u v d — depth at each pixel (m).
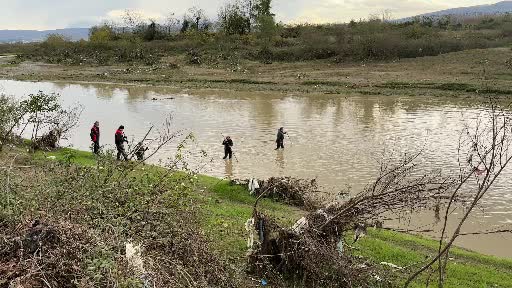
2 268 6.10
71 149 21.67
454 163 20.52
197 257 7.89
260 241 9.22
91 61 72.81
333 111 35.72
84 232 6.91
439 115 32.91
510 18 86.50
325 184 18.12
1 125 18.94
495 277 10.45
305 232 8.79
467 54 57.06
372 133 27.72
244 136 27.30
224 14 87.81
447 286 9.67
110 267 6.11
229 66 62.88
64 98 43.72
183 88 50.03
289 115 34.25
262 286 8.64
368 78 50.06
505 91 39.41
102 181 8.92
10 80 57.97
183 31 91.19
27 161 15.59
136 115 34.69
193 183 10.16
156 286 6.57
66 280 6.38
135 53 73.50
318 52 64.69
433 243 12.50
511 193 16.84
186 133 28.19
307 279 8.78
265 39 74.44
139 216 8.01
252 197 14.80
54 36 90.31
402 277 9.73
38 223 6.96
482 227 14.23
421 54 60.31
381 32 68.38
